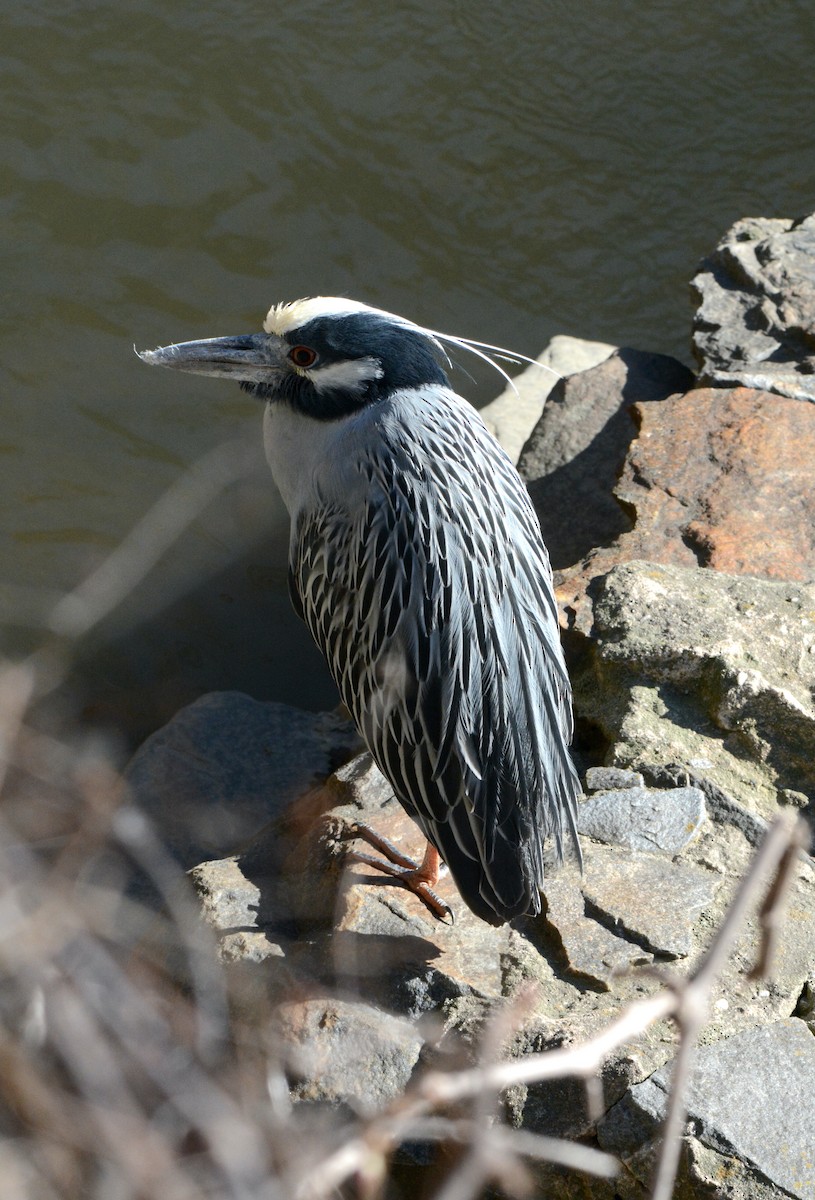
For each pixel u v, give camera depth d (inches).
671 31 842.2
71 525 561.0
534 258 725.3
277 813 405.7
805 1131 245.4
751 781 325.4
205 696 450.0
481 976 282.7
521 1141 149.9
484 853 283.0
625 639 350.0
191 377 629.9
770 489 414.6
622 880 299.4
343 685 333.4
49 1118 137.6
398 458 311.6
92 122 745.0
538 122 788.0
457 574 297.3
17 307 656.4
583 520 468.4
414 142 767.1
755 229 555.8
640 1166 245.1
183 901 316.5
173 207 713.6
